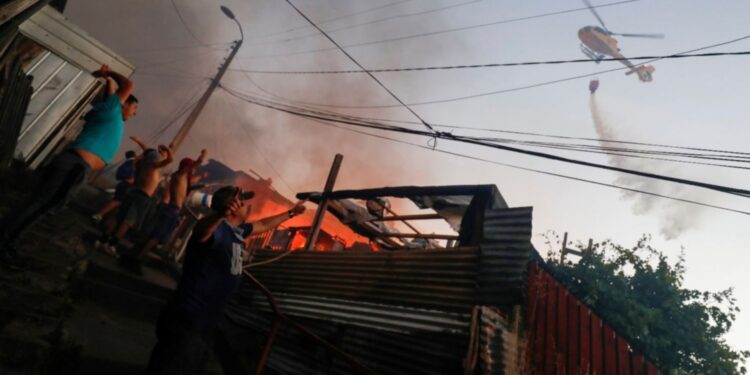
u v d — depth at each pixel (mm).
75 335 3285
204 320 2219
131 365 3318
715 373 8359
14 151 5637
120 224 6203
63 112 6719
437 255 5762
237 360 5695
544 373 5047
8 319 2773
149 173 6562
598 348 6102
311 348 6258
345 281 6570
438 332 5074
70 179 3324
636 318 7820
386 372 5336
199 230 2248
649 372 6805
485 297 5082
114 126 3719
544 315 5285
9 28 3637
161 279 6723
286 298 7102
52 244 4340
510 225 5324
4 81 4051
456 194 6531
